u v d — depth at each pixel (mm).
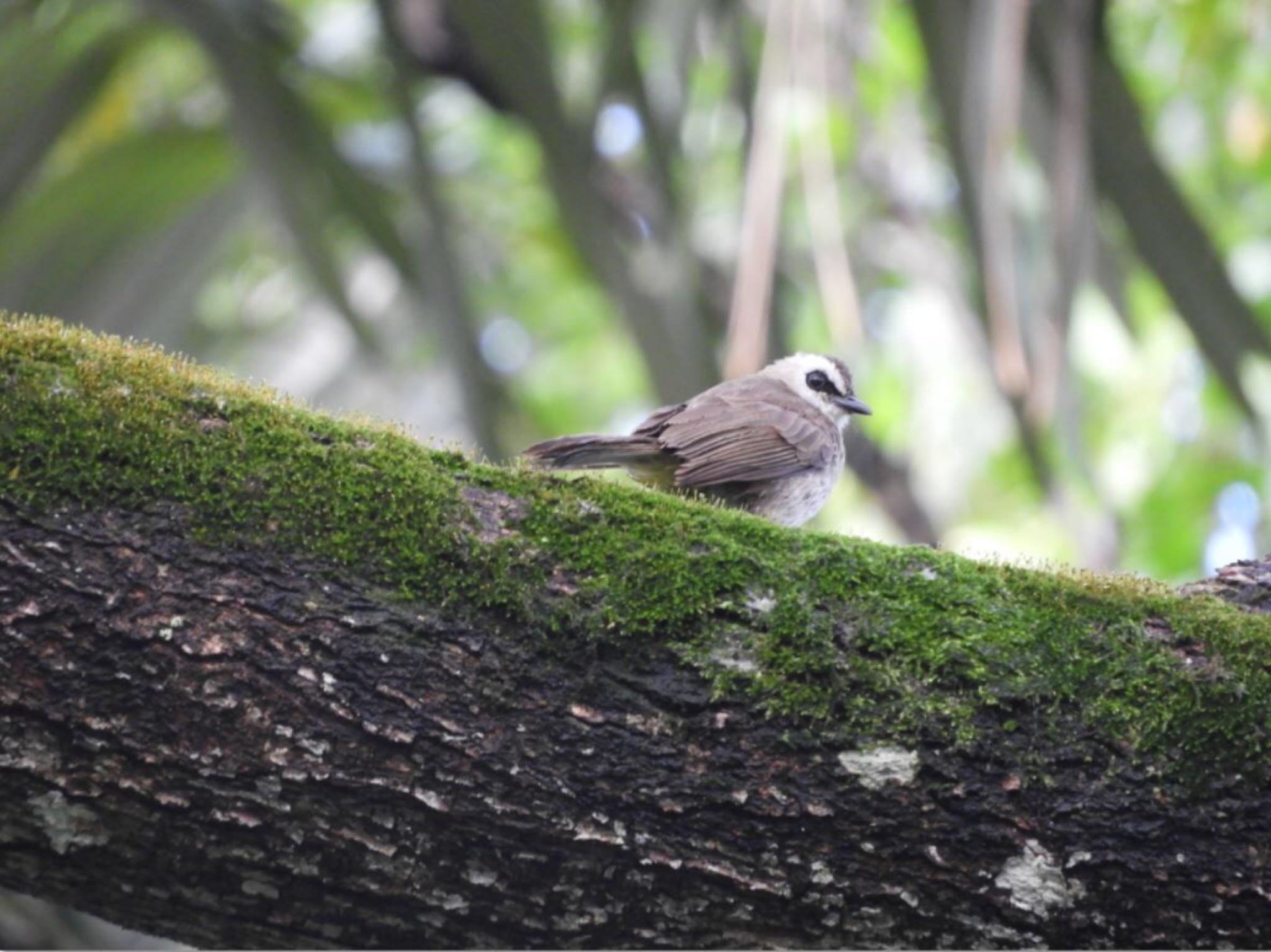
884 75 19141
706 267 15875
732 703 6441
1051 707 6535
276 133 14086
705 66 14531
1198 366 22422
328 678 6250
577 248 12977
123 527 6281
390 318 19422
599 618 6516
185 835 6191
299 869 6254
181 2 13805
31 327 6723
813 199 9227
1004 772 6418
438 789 6246
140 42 14781
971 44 9719
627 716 6402
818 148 9305
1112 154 11328
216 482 6426
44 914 13219
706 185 18641
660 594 6602
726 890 6332
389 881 6297
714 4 12492
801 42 9336
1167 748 6477
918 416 23453
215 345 19781
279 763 6168
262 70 14023
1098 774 6441
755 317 8984
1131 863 6344
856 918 6348
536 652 6449
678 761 6359
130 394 6539
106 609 6129
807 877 6320
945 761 6418
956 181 10914
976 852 6352
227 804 6164
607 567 6660
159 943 13453
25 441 6297
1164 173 11320
